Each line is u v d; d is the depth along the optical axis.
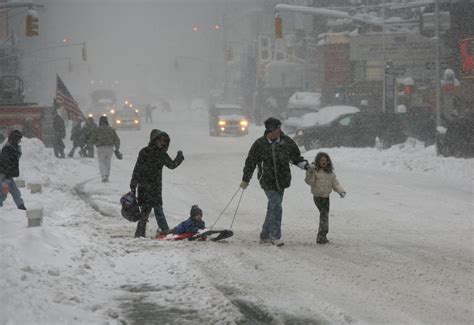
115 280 19.17
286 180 25.31
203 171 56.88
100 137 48.59
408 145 68.00
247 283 19.22
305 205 37.59
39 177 46.06
